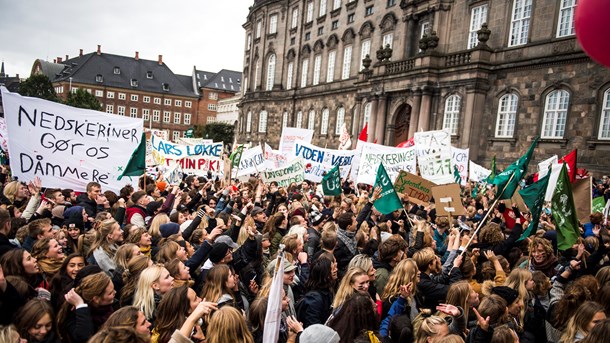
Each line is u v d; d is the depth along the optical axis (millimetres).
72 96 97188
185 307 5000
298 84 60719
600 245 9055
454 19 36781
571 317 5758
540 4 29547
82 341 4703
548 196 15062
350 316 4973
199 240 8000
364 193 13523
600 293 6199
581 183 10992
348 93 50500
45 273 6465
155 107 125750
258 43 69188
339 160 19281
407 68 37250
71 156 10922
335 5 54281
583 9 2408
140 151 11570
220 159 19750
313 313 5891
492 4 33156
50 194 9500
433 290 6527
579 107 26969
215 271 5711
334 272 6383
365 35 48281
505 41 31891
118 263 6523
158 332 4945
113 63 123000
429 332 4918
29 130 10422
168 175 18812
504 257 8742
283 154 21000
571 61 27391
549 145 28453
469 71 32094
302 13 60219
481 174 22547
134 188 12047
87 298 5051
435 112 34812
